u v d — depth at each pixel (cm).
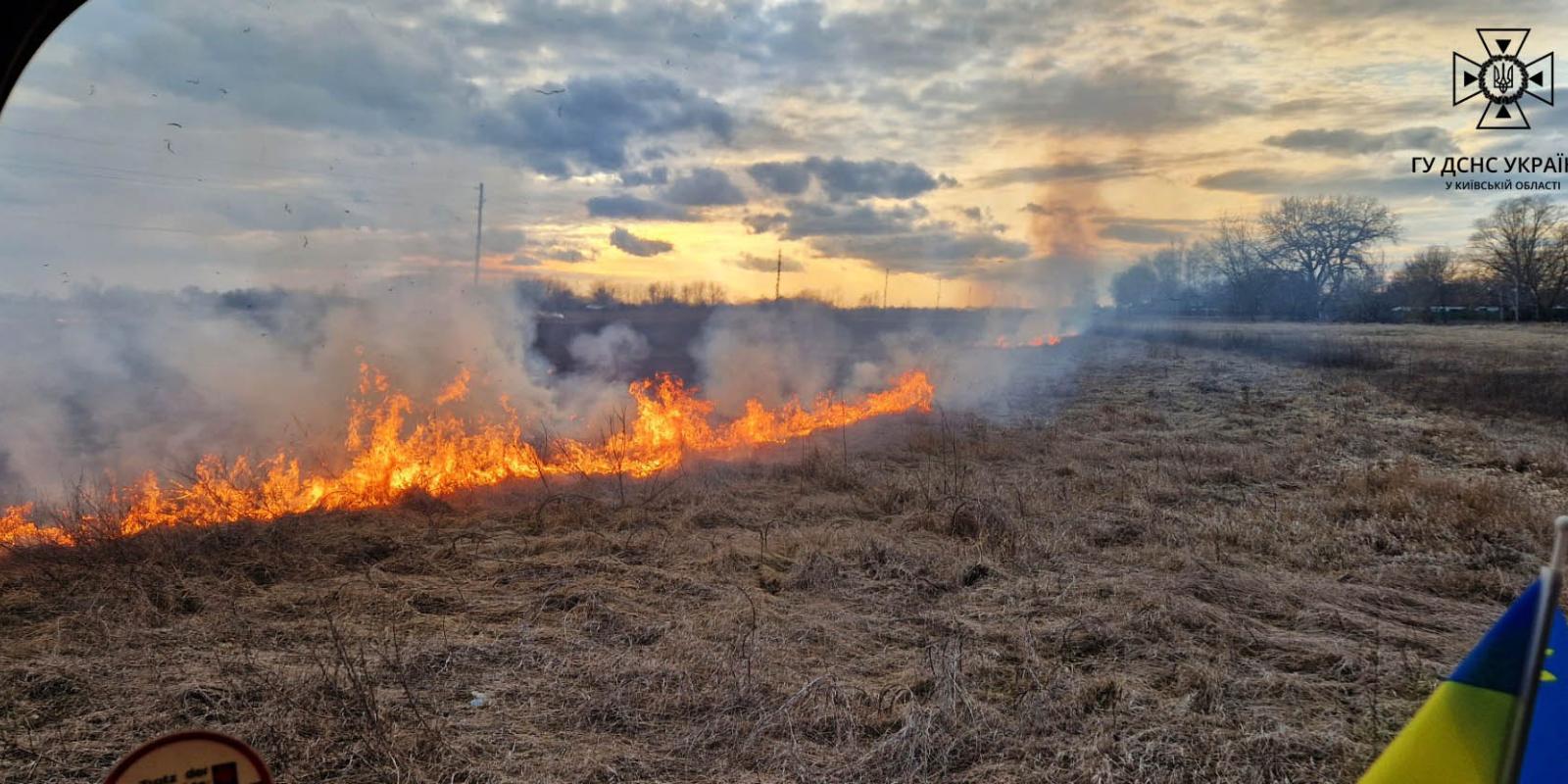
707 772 491
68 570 766
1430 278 7231
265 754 485
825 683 585
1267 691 592
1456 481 1254
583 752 504
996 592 794
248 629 663
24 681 554
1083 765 493
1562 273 6644
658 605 747
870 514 1098
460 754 492
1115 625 691
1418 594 821
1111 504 1147
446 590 764
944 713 540
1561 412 2012
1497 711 254
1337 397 2248
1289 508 1128
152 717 515
